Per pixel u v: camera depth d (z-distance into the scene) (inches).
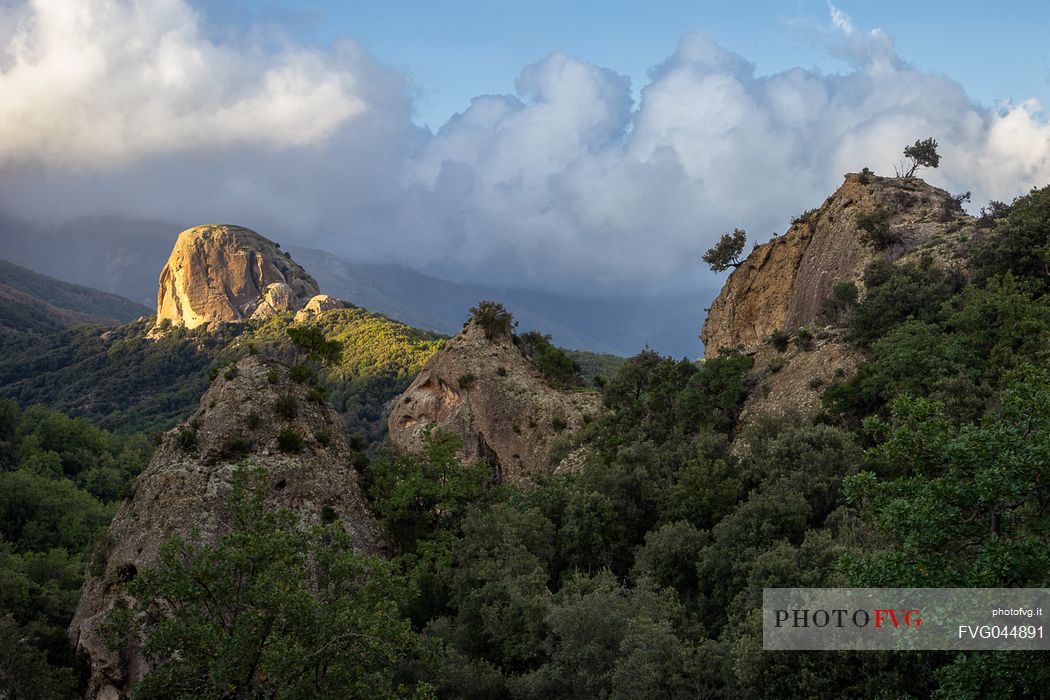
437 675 1507.1
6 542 3880.4
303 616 1080.8
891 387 2284.7
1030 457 816.3
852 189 3924.7
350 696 1109.7
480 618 1797.5
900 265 3093.0
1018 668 813.9
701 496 2075.5
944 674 908.0
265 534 1219.9
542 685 1427.2
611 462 2699.3
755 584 1448.1
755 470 2111.2
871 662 1130.7
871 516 965.2
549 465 3503.9
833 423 2372.0
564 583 1868.8
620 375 3651.6
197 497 2106.3
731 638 1369.3
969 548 884.6
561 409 3860.7
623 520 2204.7
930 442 924.0
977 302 2443.4
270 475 2188.7
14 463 5526.6
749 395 2913.4
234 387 2396.7
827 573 1384.1
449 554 2127.2
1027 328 2263.8
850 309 3051.2
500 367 4089.6
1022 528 869.2
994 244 2758.4
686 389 3016.7
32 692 1727.4
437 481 2544.3
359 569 1232.8
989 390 2042.3
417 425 4126.5
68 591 2839.6
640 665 1293.1
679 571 1830.7
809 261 3885.3
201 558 1157.1
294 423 2377.0
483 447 3892.7
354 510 2282.2
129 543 2090.3
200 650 1107.3
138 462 6284.5
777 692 1179.9
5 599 2469.2
